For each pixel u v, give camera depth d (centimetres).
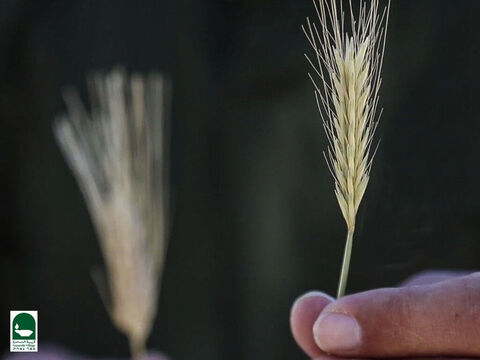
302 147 114
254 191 117
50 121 124
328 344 40
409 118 103
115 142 82
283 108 114
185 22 119
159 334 122
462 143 103
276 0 112
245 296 119
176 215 120
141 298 82
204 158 119
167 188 105
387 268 104
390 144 103
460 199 102
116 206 82
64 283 127
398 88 103
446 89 103
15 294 129
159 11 119
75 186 126
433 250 103
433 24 103
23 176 127
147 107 85
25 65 124
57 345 127
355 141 39
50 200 127
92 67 121
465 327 39
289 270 116
